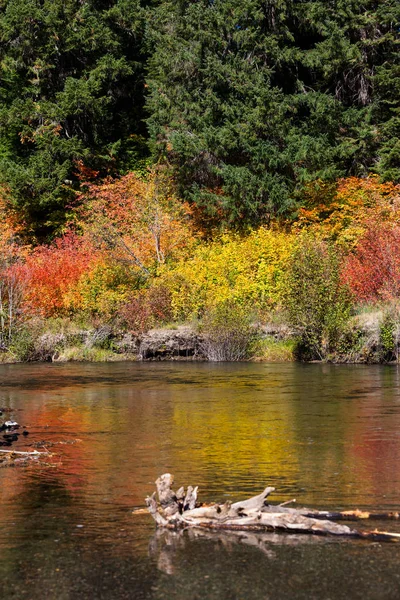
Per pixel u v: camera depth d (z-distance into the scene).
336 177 35.03
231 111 35.31
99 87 39.25
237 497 6.84
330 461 8.42
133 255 30.83
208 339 25.55
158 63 38.00
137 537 5.71
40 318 28.11
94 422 11.78
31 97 40.22
